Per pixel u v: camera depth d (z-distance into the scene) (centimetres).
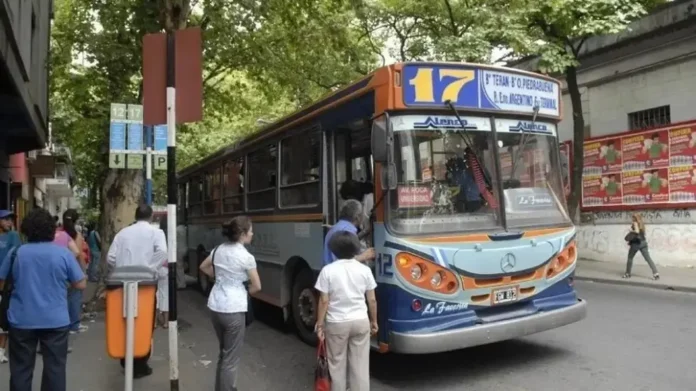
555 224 673
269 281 924
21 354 498
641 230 1384
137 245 669
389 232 588
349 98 674
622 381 605
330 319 493
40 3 1225
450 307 593
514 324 612
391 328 584
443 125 618
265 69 1606
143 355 562
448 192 613
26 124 1115
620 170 1698
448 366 687
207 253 1312
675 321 896
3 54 688
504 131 650
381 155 579
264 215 941
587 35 1465
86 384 642
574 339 788
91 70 1234
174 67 580
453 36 1515
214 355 773
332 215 732
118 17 1181
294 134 835
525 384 607
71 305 886
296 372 702
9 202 1443
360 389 491
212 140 2797
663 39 1566
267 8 1344
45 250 508
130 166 966
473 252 602
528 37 1438
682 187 1517
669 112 1583
